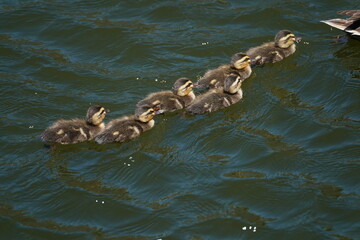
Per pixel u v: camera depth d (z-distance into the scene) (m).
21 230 11.72
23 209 12.23
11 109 15.30
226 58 17.52
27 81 16.45
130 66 17.23
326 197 12.33
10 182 12.89
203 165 13.35
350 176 12.92
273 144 13.98
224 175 13.03
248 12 19.50
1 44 18.03
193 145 14.07
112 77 16.66
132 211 12.13
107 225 11.87
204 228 11.66
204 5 19.98
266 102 15.52
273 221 11.79
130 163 13.46
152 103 15.07
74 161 13.56
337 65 16.80
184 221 11.84
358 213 11.90
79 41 18.38
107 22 19.16
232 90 15.61
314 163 13.34
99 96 15.90
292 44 17.58
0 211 12.15
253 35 18.47
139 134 14.52
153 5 19.97
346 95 15.56
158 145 14.14
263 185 12.70
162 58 17.45
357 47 17.61
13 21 19.20
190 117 15.07
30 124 14.73
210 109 15.17
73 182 12.88
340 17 19.11
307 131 14.37
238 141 14.10
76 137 14.16
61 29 18.81
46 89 16.16
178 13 19.58
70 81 16.52
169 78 16.59
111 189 12.71
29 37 18.55
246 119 14.95
